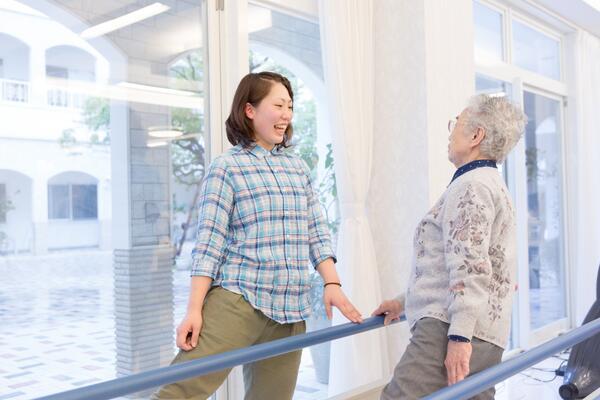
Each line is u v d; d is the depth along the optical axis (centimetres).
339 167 292
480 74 407
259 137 164
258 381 170
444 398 109
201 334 153
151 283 248
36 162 215
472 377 119
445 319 140
